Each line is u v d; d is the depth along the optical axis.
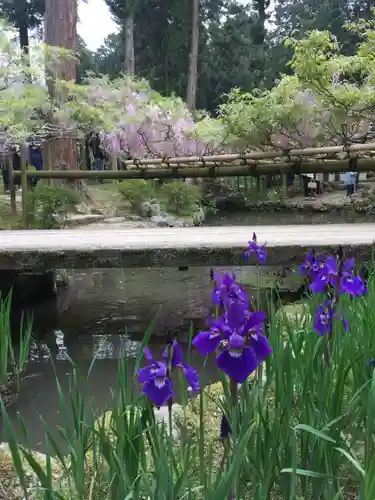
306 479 1.63
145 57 26.12
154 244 4.97
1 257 4.79
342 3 22.91
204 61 25.09
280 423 1.63
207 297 6.33
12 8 26.83
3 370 3.80
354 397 1.67
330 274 1.86
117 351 4.75
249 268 7.34
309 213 15.75
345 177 17.05
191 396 2.47
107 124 9.46
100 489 1.70
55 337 5.15
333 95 6.07
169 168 10.10
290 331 1.90
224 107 7.75
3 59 7.62
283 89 6.93
